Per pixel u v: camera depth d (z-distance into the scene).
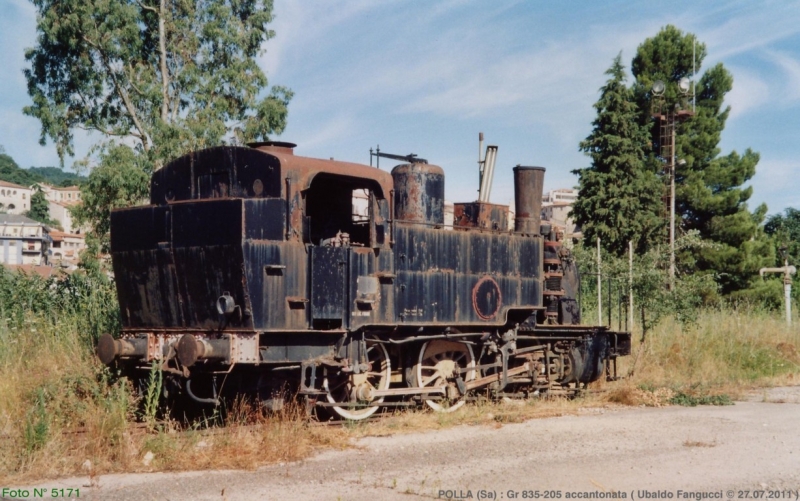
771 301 39.03
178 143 26.52
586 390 15.45
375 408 12.21
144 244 11.51
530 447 10.05
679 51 39.91
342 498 7.62
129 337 11.91
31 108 27.52
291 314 10.96
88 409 10.72
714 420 12.28
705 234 39.47
